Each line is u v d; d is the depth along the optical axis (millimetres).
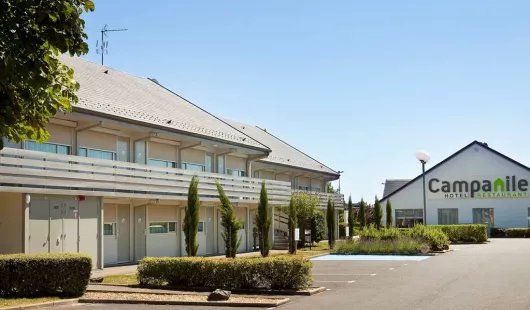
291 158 45094
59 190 20891
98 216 23156
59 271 15797
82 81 26438
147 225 27734
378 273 22172
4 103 8461
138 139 26891
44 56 8758
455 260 28094
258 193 34625
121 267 24234
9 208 20156
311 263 17281
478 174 61281
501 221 60344
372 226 40094
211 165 33219
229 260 17562
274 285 17016
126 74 34469
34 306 14125
